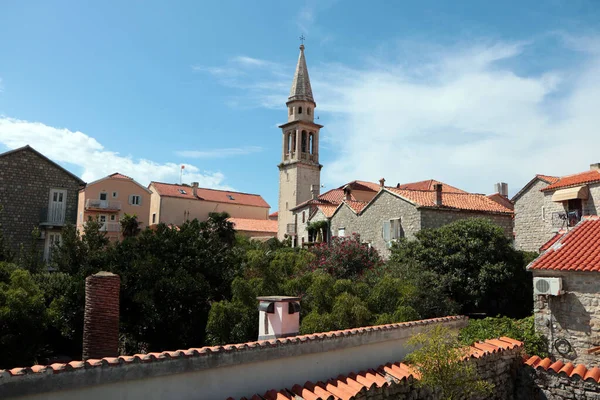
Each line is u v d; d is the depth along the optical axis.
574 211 25.92
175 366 7.52
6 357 14.53
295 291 16.66
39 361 15.74
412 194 29.70
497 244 21.39
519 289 20.94
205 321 16.92
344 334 10.21
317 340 9.65
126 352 16.53
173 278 16.42
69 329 16.20
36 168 29.17
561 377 11.73
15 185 28.31
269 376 8.77
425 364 9.73
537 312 13.60
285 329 11.21
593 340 12.23
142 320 15.88
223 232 39.34
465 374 10.05
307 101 58.94
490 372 11.78
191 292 16.58
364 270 22.52
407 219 28.17
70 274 19.38
